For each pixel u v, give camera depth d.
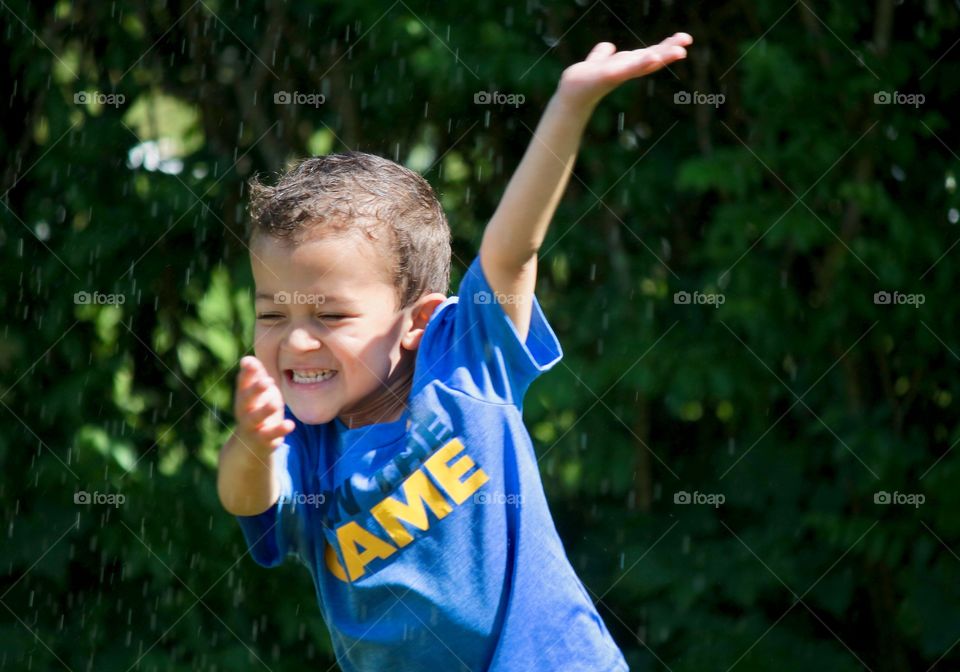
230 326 8.11
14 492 7.74
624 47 7.85
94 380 7.83
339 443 3.75
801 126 7.29
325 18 7.91
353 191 3.62
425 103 7.82
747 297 7.31
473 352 3.62
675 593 7.52
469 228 8.03
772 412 7.73
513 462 3.65
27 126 8.03
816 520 7.46
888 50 7.46
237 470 3.52
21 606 7.77
